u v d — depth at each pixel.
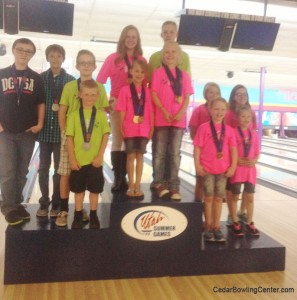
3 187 2.64
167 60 2.81
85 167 2.55
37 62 9.98
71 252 2.51
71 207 3.06
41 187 2.90
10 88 2.60
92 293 2.35
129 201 2.60
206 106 3.22
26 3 4.09
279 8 5.15
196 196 2.87
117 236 2.55
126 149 2.77
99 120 2.57
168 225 2.62
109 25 6.36
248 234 3.01
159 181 2.89
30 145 2.72
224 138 2.77
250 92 15.20
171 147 2.82
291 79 12.51
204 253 2.67
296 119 16.56
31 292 2.34
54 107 2.84
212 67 10.45
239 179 2.95
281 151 11.56
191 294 2.38
